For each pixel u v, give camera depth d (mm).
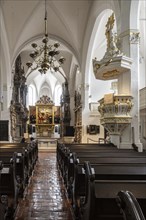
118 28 8789
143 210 2246
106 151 6426
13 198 3984
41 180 7641
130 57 8227
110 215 2406
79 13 14500
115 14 9086
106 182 2451
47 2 13898
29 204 5070
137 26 8312
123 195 1370
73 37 15883
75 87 23125
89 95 17156
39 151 19078
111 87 18469
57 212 4582
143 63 14398
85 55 15875
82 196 4000
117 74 8859
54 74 26344
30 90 29734
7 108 16047
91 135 17281
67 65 22375
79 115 19125
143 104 12078
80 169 4062
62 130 24172
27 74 22766
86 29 14992
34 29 15938
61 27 15664
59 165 10031
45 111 27484
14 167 4133
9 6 13836
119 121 8062
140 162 4289
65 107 23734
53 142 23203
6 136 15938
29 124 26547
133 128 8125
